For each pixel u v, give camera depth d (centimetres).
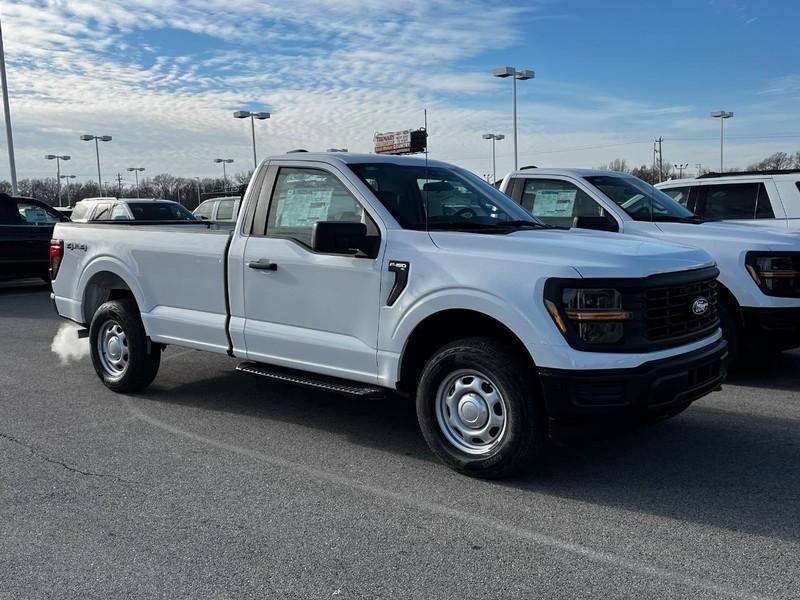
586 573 343
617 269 422
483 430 459
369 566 353
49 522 405
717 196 996
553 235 489
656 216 786
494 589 330
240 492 446
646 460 494
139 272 647
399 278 478
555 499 431
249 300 566
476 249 457
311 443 540
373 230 504
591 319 416
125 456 512
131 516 412
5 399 666
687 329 458
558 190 835
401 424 588
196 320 603
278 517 410
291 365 545
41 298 1482
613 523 397
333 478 469
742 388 684
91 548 374
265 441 545
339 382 522
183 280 614
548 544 373
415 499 434
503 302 432
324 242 461
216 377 753
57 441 545
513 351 445
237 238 575
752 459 494
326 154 548
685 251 484
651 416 428
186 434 562
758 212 955
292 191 555
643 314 426
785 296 676
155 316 634
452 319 482
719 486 448
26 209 1562
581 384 414
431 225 510
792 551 362
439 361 466
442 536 384
